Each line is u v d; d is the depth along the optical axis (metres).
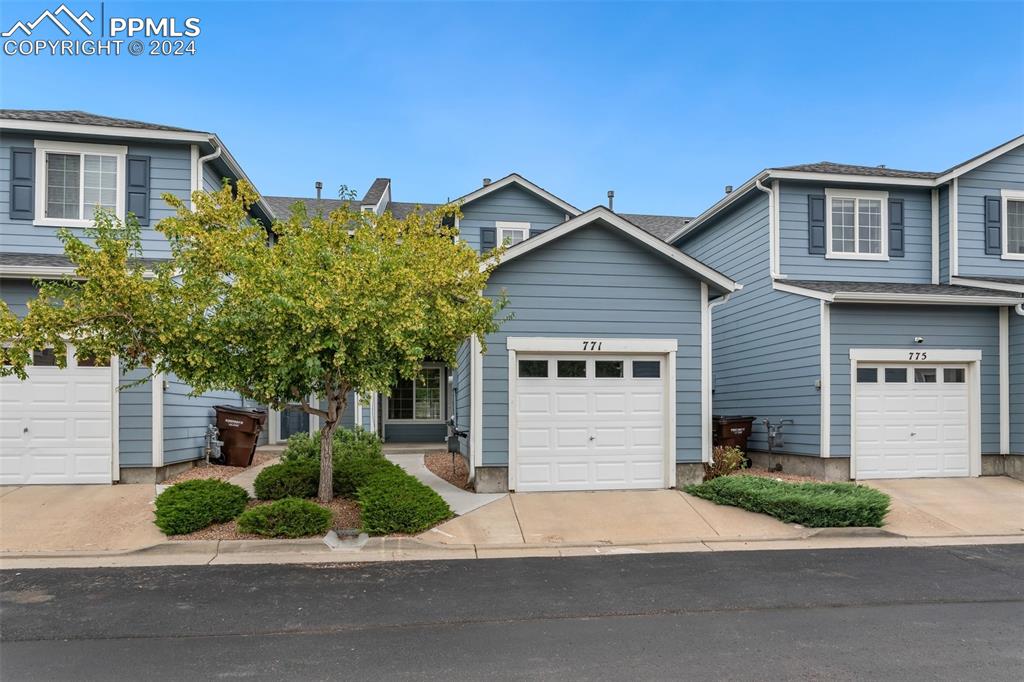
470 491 10.45
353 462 10.19
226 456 12.49
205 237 7.72
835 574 6.77
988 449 12.23
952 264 13.65
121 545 7.46
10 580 6.38
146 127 11.66
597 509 9.36
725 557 7.44
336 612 5.54
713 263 16.59
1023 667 4.48
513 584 6.36
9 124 11.16
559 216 17.39
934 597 6.05
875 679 4.28
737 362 15.15
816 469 12.01
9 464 10.09
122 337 7.50
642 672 4.38
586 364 10.74
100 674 4.32
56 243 11.47
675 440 10.80
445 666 4.47
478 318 8.50
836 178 13.58
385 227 8.87
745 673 4.37
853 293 11.73
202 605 5.70
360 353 7.64
